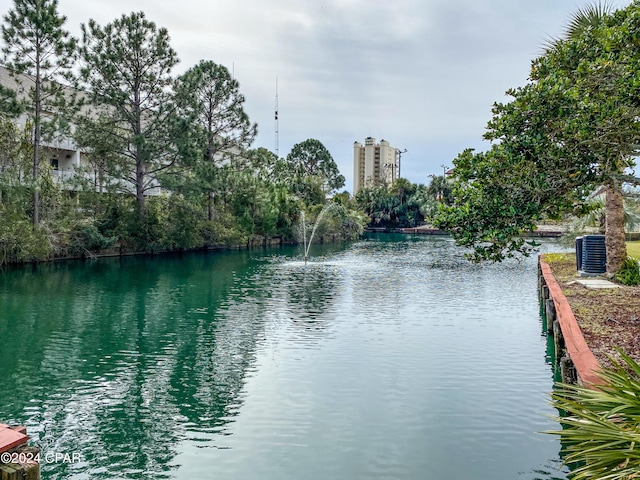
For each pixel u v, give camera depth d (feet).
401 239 160.56
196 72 99.04
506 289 56.18
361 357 29.58
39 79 77.56
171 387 25.02
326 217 145.89
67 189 88.28
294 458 17.72
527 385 24.75
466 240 18.48
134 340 34.09
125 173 91.66
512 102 18.45
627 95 17.12
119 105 88.58
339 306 45.96
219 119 113.19
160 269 75.46
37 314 42.88
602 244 47.70
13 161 77.00
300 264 83.66
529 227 17.98
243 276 67.72
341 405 22.40
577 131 17.38
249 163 119.96
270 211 124.47
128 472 17.03
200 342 33.45
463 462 17.37
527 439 19.01
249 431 19.97
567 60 21.18
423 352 30.53
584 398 12.96
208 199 114.01
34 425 20.83
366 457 17.76
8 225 70.90
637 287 40.68
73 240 85.35
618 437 10.79
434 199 210.18
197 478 16.58
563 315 27.12
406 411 21.66
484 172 18.31
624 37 18.38
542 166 17.95
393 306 45.91
